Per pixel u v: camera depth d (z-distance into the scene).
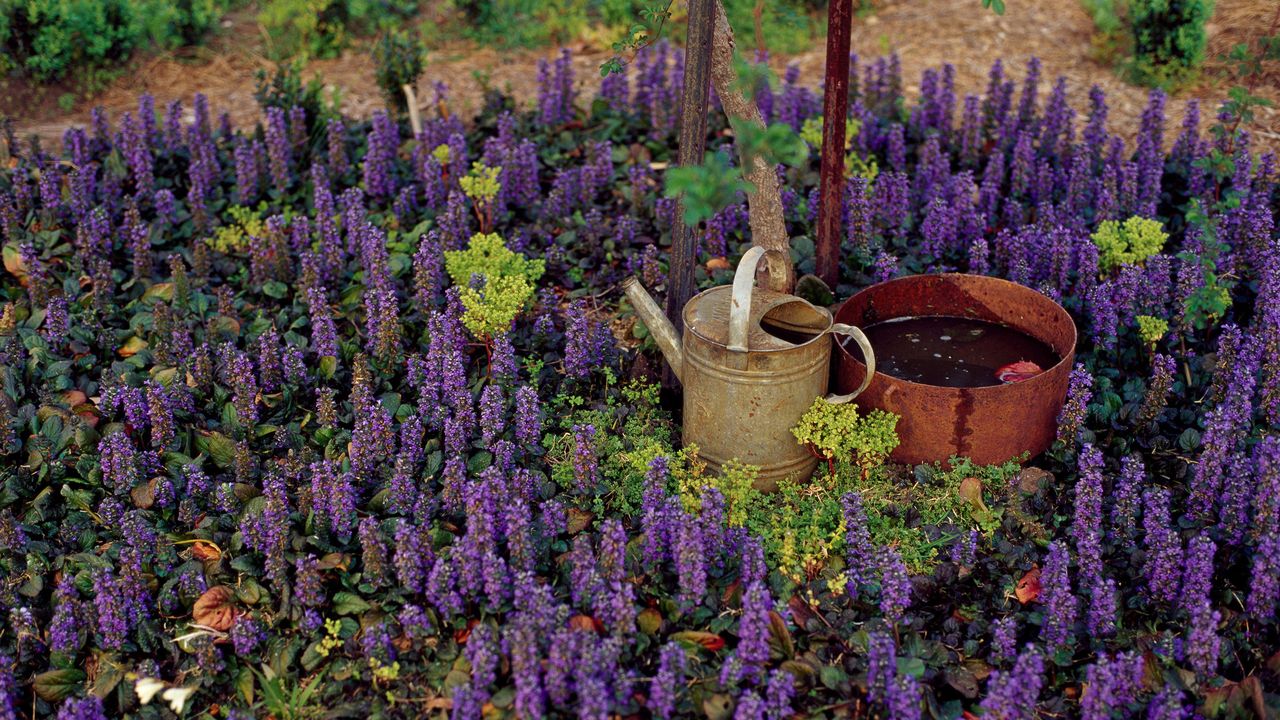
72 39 7.60
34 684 3.35
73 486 3.95
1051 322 4.18
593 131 6.42
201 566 3.62
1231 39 7.17
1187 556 3.57
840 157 4.44
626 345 4.70
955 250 5.24
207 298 4.94
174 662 3.43
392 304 4.42
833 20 4.20
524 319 4.75
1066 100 6.93
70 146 5.97
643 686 3.23
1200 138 6.29
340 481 3.62
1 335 4.63
